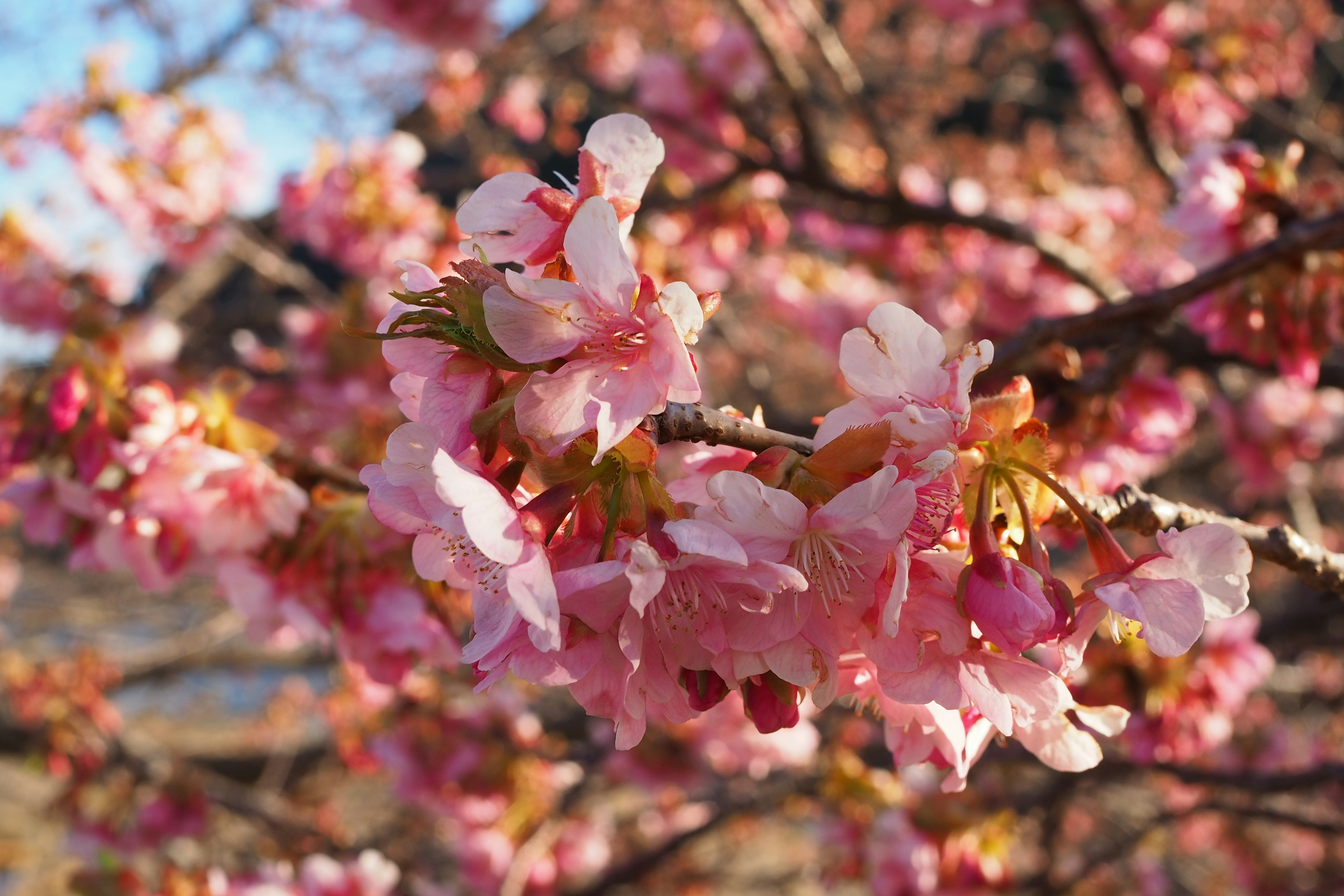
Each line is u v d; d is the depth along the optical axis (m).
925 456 1.05
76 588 10.49
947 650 1.04
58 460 2.54
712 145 4.91
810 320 6.29
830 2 12.29
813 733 4.84
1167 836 6.41
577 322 1.01
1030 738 1.20
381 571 2.36
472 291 1.03
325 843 5.57
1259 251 2.10
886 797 4.32
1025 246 4.58
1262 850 6.18
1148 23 5.18
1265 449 5.11
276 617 2.44
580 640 1.01
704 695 1.02
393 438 1.02
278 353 6.45
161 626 9.85
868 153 6.05
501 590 1.03
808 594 1.02
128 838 5.33
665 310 0.99
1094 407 2.27
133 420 2.36
